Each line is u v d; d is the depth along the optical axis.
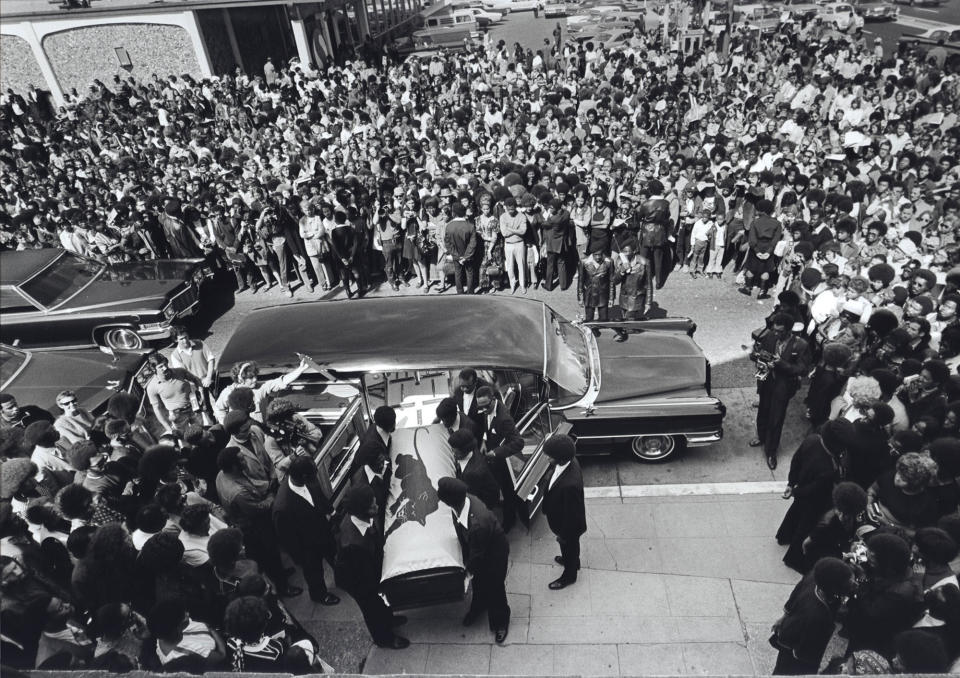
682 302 9.85
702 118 15.62
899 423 5.16
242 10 26.58
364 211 10.98
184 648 3.39
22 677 2.44
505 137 14.66
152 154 17.20
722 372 8.01
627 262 8.30
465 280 10.52
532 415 5.70
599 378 6.40
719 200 9.95
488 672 4.47
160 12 23.84
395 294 10.97
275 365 5.93
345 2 32.38
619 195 10.50
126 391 7.38
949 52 21.22
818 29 24.69
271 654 3.47
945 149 11.79
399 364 5.77
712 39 23.95
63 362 7.68
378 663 4.60
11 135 21.53
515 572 5.31
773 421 5.99
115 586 3.92
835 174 10.51
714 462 6.45
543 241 10.29
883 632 3.50
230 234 11.01
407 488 4.90
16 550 4.22
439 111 17.70
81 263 9.91
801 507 4.89
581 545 5.54
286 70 24.95
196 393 6.97
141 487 4.91
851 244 8.02
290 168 13.68
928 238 8.61
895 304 6.78
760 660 4.41
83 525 4.52
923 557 3.57
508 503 5.44
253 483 4.86
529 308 6.63
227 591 4.13
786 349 5.80
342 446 5.52
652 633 4.68
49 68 25.17
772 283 9.80
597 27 33.47
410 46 35.97
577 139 13.20
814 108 15.45
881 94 15.07
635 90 17.72
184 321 10.41
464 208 9.87
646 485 6.20
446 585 4.42
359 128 16.55
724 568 5.20
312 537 4.64
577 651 4.57
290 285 11.73
